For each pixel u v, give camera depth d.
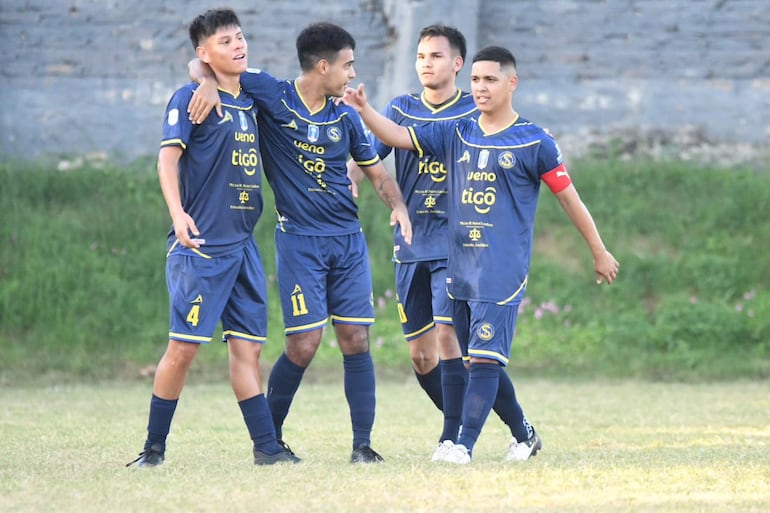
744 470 18.91
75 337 44.75
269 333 45.28
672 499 16.17
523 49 53.88
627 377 43.44
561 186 20.84
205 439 25.50
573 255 49.47
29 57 53.16
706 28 53.97
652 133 53.44
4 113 52.69
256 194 20.56
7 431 26.70
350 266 21.33
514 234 20.70
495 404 21.56
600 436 26.09
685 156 53.19
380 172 22.02
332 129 21.14
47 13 53.53
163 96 53.22
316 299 21.08
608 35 53.97
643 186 51.78
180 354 20.03
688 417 30.91
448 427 22.30
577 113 53.34
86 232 49.03
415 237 22.88
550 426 28.61
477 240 20.69
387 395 37.56
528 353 44.91
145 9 53.81
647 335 45.72
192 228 19.42
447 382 22.30
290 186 21.08
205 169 20.11
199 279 19.98
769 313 46.34
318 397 36.69
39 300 45.78
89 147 52.69
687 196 51.44
